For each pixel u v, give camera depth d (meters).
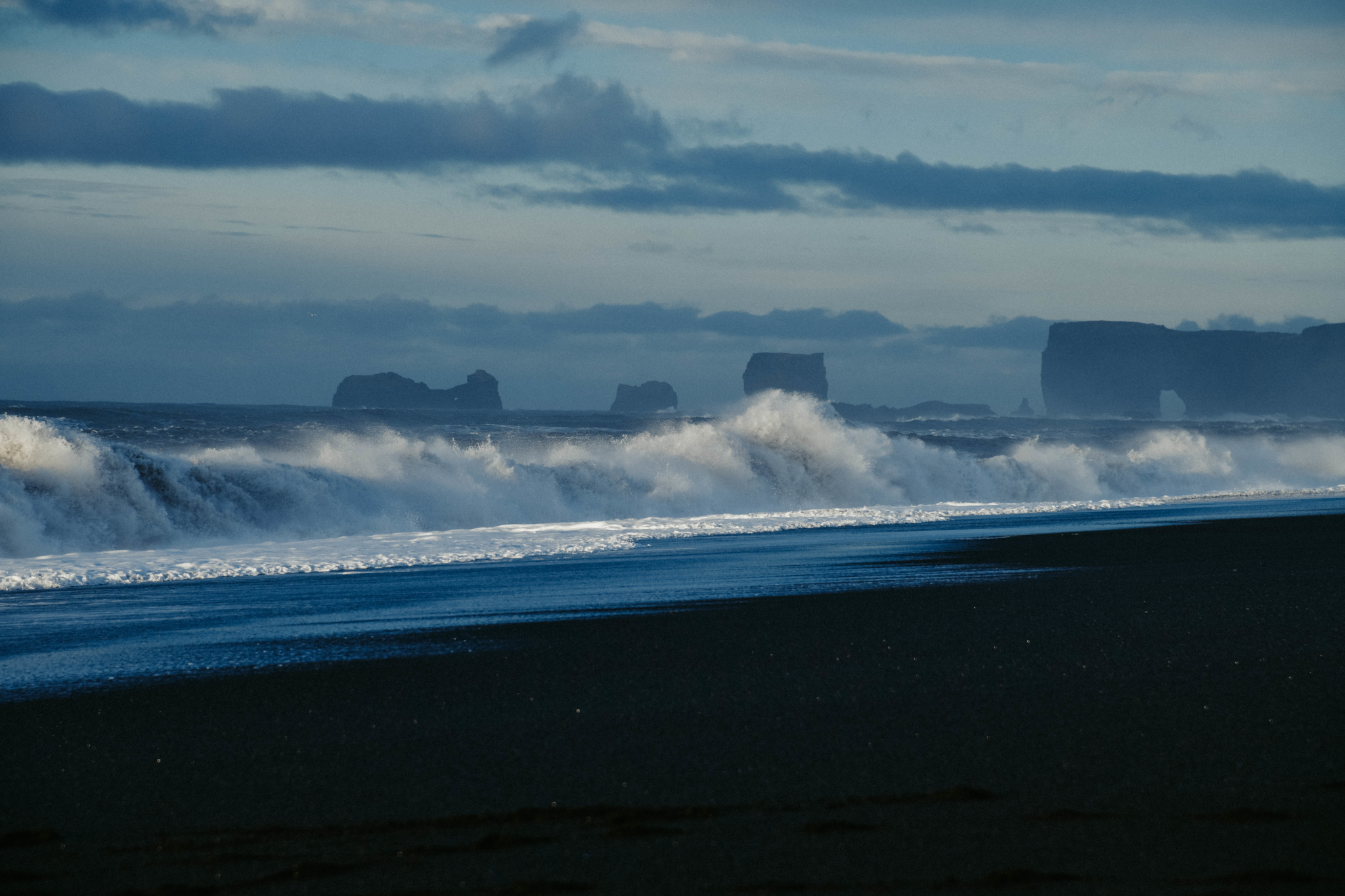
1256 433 198.62
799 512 98.50
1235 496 120.44
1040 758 19.44
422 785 18.98
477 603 44.34
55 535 69.44
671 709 24.34
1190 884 13.45
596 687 27.02
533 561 62.03
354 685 28.06
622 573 55.22
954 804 17.00
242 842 16.23
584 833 16.11
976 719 22.50
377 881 14.33
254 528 78.06
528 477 96.38
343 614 42.03
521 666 29.98
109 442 77.56
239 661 31.94
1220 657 28.78
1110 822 15.93
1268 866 13.99
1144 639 31.77
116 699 26.88
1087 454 138.25
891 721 22.53
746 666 29.20
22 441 73.12
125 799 18.66
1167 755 19.44
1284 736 20.67
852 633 34.09
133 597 47.84
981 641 32.09
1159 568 52.19
